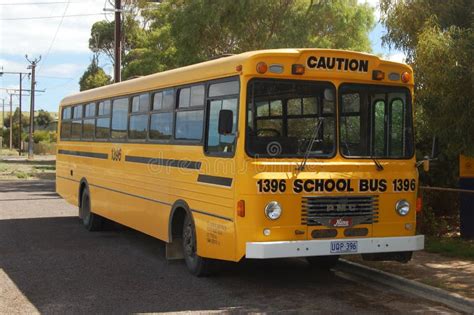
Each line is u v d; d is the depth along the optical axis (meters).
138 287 8.09
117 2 24.98
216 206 7.80
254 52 7.44
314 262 9.52
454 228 12.71
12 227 13.90
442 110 9.54
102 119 12.64
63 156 15.64
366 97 7.88
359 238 7.54
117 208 11.66
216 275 8.76
